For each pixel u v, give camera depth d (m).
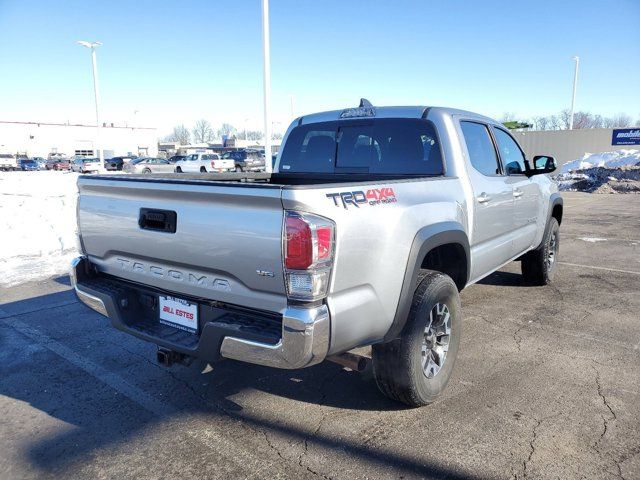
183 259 2.88
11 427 3.24
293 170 5.03
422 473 2.72
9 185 21.81
